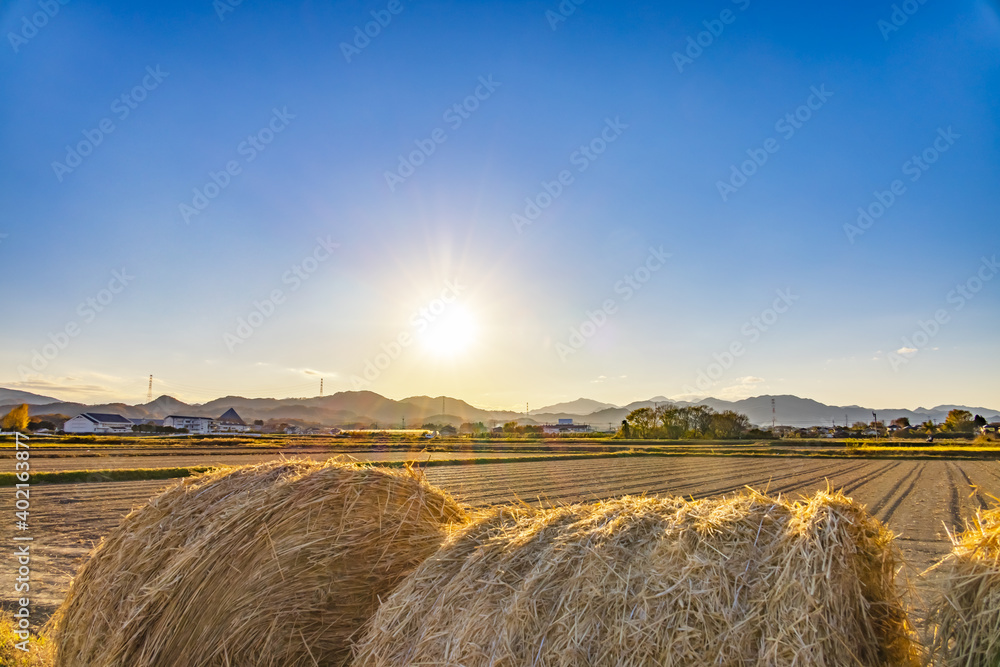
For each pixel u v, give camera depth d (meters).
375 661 3.26
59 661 4.41
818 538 2.72
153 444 52.56
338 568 4.00
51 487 19.50
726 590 2.71
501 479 24.25
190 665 3.75
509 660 2.83
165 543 4.16
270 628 3.81
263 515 3.97
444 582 3.41
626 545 3.07
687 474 27.56
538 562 3.16
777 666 2.50
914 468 32.72
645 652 2.66
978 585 2.74
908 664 2.89
